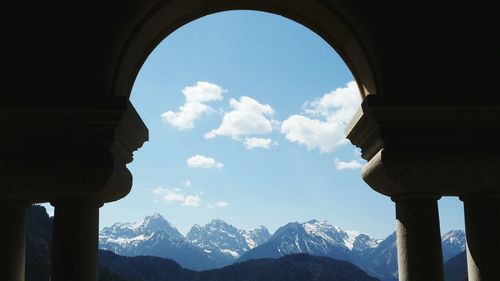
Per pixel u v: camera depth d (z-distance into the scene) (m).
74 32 5.79
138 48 6.23
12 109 5.58
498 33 5.87
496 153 5.68
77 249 5.79
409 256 5.86
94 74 5.75
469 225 6.00
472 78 5.80
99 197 5.88
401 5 5.88
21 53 5.76
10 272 5.87
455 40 5.85
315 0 6.11
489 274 5.84
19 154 5.64
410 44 5.84
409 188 5.83
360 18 5.87
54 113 5.61
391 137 5.70
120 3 5.82
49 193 5.77
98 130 5.67
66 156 5.60
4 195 5.81
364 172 6.16
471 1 5.90
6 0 5.82
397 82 5.78
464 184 5.84
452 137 5.73
